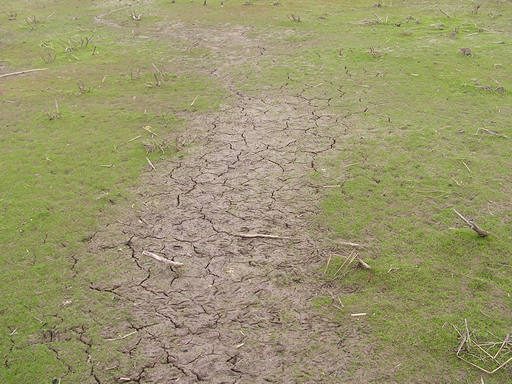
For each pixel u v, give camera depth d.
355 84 7.80
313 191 5.24
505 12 11.29
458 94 7.30
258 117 6.88
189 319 3.82
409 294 3.95
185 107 7.26
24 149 6.23
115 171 5.71
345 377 3.33
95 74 8.62
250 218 4.90
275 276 4.19
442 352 3.48
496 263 4.21
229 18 11.73
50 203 5.17
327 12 11.92
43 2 13.84
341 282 4.09
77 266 4.34
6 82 8.41
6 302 3.97
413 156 5.77
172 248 4.54
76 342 3.64
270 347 3.57
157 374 3.40
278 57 9.13
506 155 5.72
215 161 5.87
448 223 4.69
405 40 9.70
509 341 3.51
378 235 4.58
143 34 10.82
